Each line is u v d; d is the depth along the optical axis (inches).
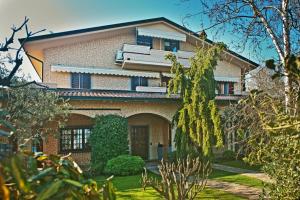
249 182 493.7
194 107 578.9
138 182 510.6
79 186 50.9
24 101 479.5
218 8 409.7
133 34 923.4
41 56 837.2
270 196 170.7
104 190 60.6
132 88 896.9
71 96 629.0
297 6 324.2
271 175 163.9
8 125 63.7
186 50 1008.9
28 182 46.8
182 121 596.7
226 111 582.6
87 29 815.1
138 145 865.5
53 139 672.4
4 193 42.9
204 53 609.6
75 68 812.0
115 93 764.0
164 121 898.7
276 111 107.1
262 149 148.8
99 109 692.1
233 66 1063.0
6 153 51.5
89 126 753.0
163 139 896.9
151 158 874.1
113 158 610.9
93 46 856.3
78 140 738.2
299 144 123.0
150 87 874.8
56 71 792.9
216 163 728.3
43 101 507.5
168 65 909.2
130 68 897.5
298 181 144.7
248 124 319.3
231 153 773.9
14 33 126.5
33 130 520.1
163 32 945.5
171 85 642.2
